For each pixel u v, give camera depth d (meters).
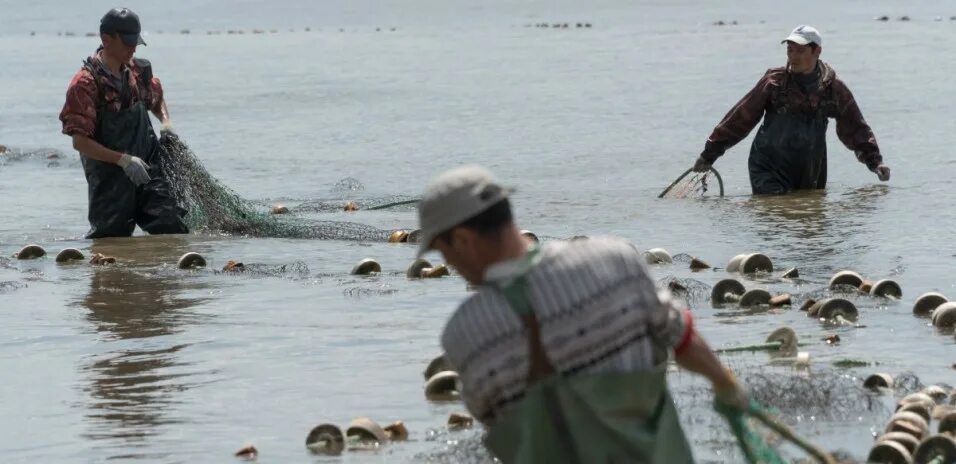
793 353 28.06
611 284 15.05
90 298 36.78
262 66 126.50
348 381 27.41
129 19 47.22
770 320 31.39
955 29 133.38
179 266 41.19
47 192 60.22
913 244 41.41
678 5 198.38
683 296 34.22
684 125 75.44
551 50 129.75
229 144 74.88
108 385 27.75
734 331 30.34
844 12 172.25
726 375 15.99
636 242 43.31
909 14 164.00
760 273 37.22
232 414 25.41
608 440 15.12
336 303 35.09
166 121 49.19
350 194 58.25
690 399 24.31
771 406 23.86
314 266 40.97
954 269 37.22
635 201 52.41
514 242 15.41
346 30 180.62
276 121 84.06
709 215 48.50
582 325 14.95
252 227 47.66
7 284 38.75
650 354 15.30
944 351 28.19
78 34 198.00
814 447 16.11
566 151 67.75
